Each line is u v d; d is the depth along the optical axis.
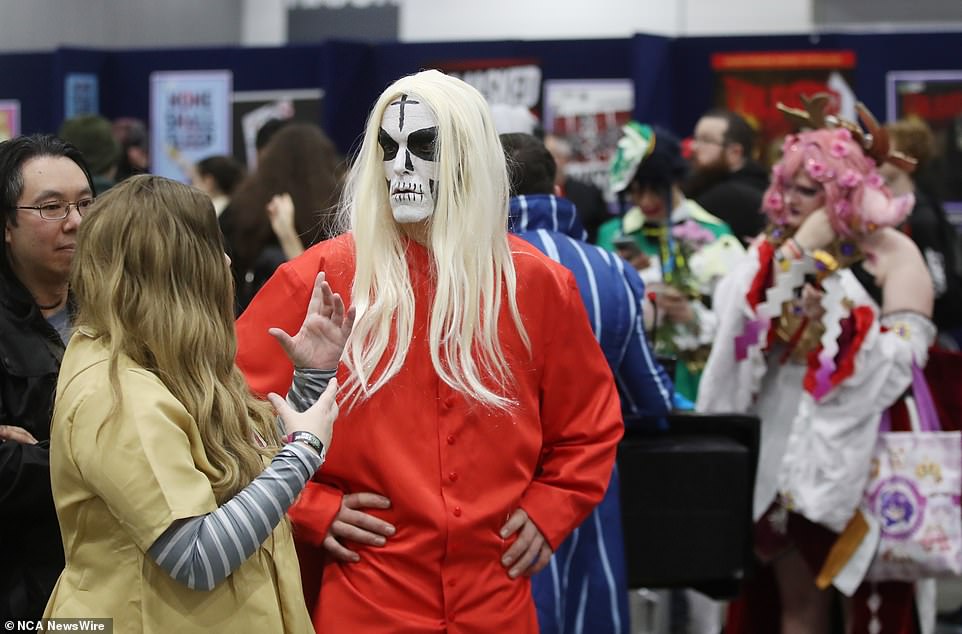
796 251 3.59
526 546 2.37
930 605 3.75
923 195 4.88
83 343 2.01
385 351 2.29
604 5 10.27
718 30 10.10
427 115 2.27
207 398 2.00
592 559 2.97
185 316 2.00
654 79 6.05
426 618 2.27
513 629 2.35
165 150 6.59
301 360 2.14
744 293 3.64
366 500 2.29
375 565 2.29
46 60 6.60
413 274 2.33
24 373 2.39
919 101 6.00
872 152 3.63
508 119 3.71
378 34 10.66
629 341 3.05
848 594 3.54
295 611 2.10
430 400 2.30
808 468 3.56
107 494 1.90
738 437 3.45
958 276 4.80
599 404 2.48
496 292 2.32
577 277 2.95
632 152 4.48
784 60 6.06
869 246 3.63
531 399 2.38
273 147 4.21
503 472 2.33
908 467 3.56
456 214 2.28
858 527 3.56
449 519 2.26
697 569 3.32
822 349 3.54
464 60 6.23
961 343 6.02
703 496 3.32
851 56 6.03
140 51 6.59
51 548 2.38
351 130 6.34
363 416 2.29
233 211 4.20
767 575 3.97
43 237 2.43
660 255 4.52
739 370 3.66
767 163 6.06
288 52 6.42
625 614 3.00
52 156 2.46
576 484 2.43
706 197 5.33
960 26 9.97
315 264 2.37
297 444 2.03
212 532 1.92
